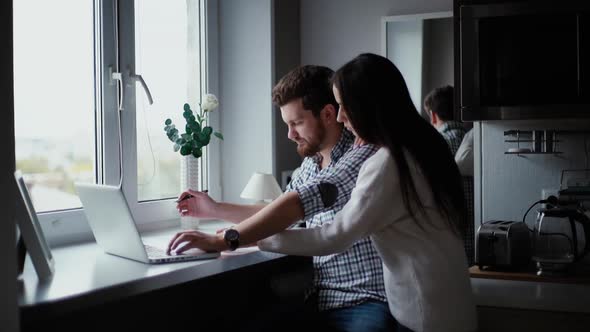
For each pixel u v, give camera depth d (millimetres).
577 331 1830
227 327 1976
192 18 2561
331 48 2945
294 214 1583
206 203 2002
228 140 2732
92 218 1714
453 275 1494
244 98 2703
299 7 2967
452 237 1521
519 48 2037
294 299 1932
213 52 2670
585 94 1983
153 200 2338
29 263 1576
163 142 2387
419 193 1504
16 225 1288
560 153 2207
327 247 1530
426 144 1535
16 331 1192
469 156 2758
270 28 2654
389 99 1539
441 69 2805
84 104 2057
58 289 1318
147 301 1694
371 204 1486
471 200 2756
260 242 1604
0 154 1212
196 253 1655
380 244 1533
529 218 2252
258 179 2422
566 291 1867
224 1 2723
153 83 2352
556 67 2006
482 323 1938
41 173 1921
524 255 1987
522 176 2260
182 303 1811
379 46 2893
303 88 1841
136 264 1592
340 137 1871
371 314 1599
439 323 1469
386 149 1525
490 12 2037
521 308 1908
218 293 1934
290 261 1791
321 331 1692
